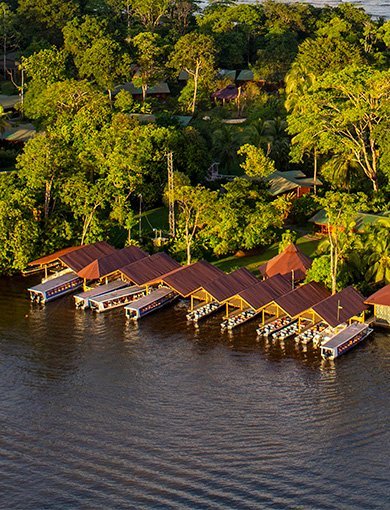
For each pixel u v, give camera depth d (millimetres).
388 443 78750
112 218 124312
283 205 125875
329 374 90938
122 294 108750
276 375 91062
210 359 94812
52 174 121438
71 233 121062
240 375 91250
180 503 71188
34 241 117312
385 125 127750
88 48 188125
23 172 122812
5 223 115750
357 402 85500
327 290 103438
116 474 75125
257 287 103062
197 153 139000
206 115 181625
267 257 119938
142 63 192125
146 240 123812
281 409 84625
